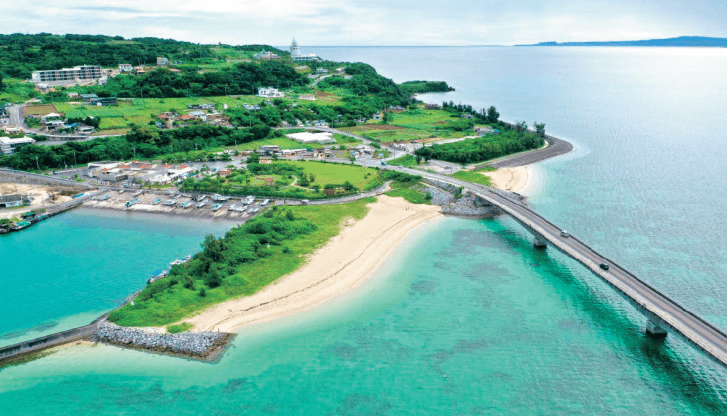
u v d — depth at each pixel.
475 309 118.81
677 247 146.75
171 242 160.50
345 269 139.50
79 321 115.00
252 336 108.69
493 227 171.88
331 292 127.56
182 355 101.88
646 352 101.56
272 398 90.31
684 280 125.94
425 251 152.38
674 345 103.75
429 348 104.19
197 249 154.12
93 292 128.75
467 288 129.12
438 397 90.00
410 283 132.38
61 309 120.56
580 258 129.75
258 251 142.75
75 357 101.31
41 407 88.38
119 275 138.00
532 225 154.88
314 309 119.69
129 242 161.12
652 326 105.25
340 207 185.00
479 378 94.81
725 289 121.25
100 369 97.94
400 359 100.88
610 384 92.50
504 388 91.94
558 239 144.00
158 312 113.38
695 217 171.88
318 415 86.31
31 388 93.00
